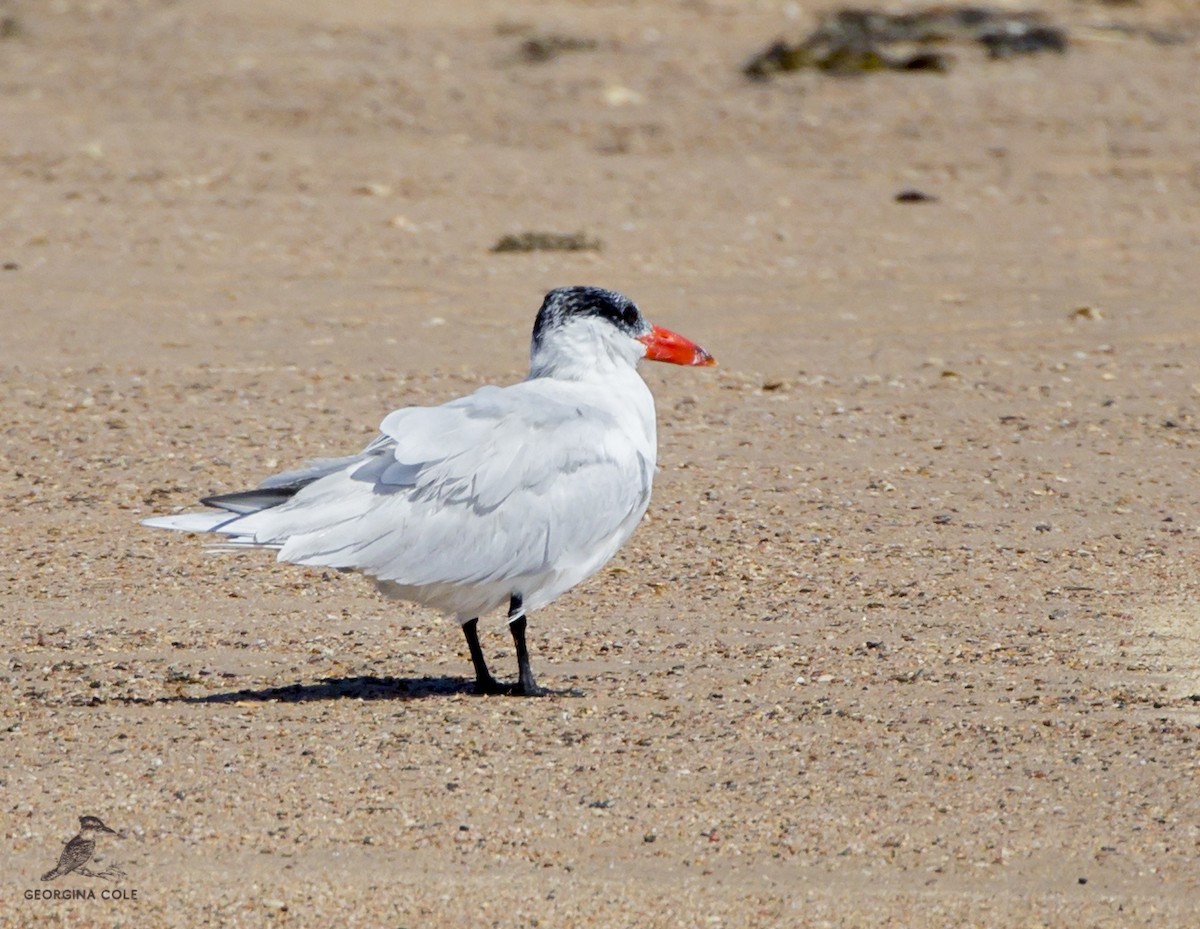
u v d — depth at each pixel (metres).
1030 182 30.75
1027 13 42.22
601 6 45.09
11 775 9.10
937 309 22.42
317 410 17.61
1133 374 19.20
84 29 42.44
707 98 36.44
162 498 14.81
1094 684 10.51
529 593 10.35
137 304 22.31
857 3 44.34
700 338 20.84
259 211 28.11
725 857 8.16
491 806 8.71
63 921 7.57
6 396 18.02
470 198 29.28
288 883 7.90
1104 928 7.47
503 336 20.86
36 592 12.41
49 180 29.92
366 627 11.84
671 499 14.74
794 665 10.95
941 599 12.28
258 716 10.04
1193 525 14.15
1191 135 33.47
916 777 9.06
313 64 38.97
